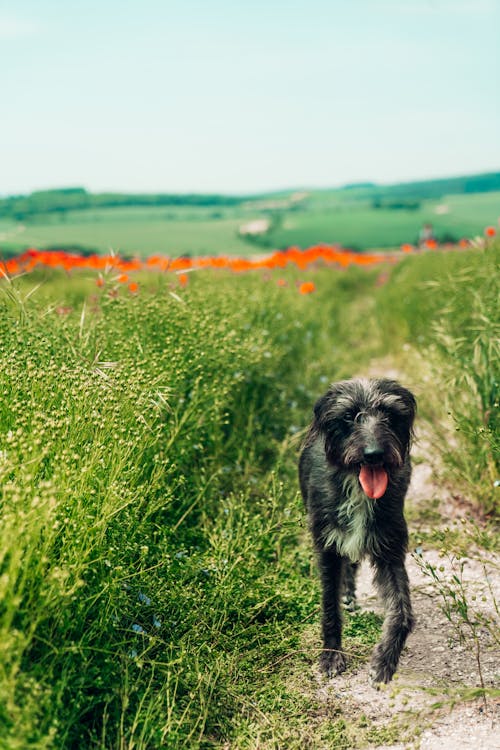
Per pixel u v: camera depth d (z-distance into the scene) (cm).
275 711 379
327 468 452
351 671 420
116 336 605
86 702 342
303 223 6431
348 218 6688
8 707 268
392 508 430
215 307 773
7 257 1210
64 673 317
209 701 367
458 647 433
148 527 451
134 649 387
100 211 6091
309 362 994
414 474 701
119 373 459
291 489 623
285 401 791
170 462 531
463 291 793
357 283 2489
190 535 512
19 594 288
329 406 452
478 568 520
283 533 529
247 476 621
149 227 5091
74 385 413
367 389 450
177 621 416
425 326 1048
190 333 617
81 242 3438
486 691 356
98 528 365
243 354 681
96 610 373
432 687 396
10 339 490
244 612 447
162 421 525
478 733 352
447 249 1700
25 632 310
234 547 476
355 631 466
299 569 522
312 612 471
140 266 1236
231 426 689
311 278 1742
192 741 346
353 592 503
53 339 533
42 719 307
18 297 540
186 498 539
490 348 611
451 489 643
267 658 424
